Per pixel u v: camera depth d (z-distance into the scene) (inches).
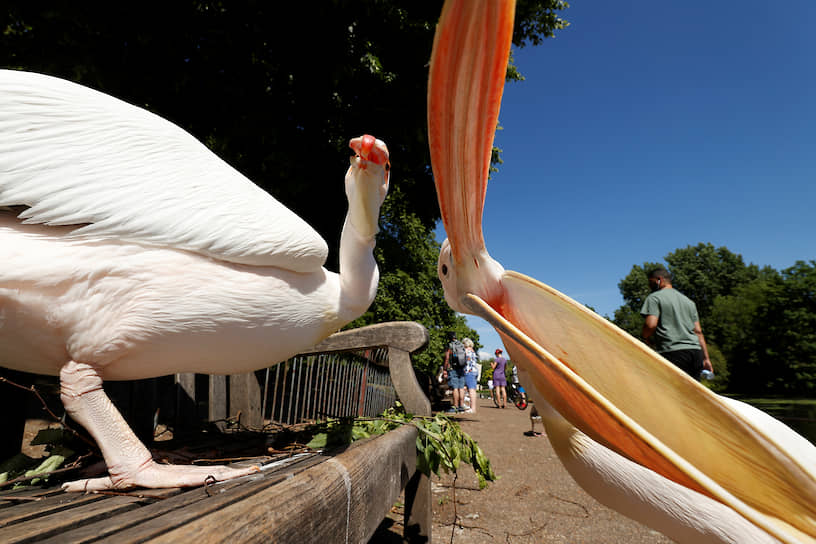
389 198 399.5
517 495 184.7
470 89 31.2
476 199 37.0
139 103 192.7
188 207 50.8
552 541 137.1
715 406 30.0
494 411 556.4
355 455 56.2
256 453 71.5
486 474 119.8
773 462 28.4
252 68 229.8
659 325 206.8
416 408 116.0
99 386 49.3
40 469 52.9
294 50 243.3
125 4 183.3
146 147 50.6
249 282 54.8
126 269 48.1
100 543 26.3
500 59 29.6
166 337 50.8
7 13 164.7
